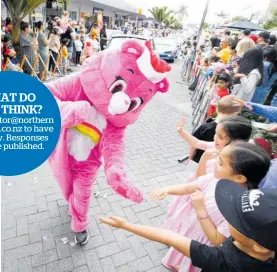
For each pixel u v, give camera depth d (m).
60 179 2.28
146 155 4.62
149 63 1.69
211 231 1.60
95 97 1.82
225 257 1.14
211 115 4.09
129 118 1.92
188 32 23.80
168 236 1.27
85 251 2.56
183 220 2.25
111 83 1.74
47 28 10.83
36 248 2.53
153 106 7.42
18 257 2.42
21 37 6.91
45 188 3.35
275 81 4.80
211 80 5.23
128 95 1.78
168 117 6.67
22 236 2.63
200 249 1.20
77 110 1.73
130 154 4.58
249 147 1.51
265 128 2.87
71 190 2.39
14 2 6.64
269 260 1.09
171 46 15.06
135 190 1.94
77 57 11.24
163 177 4.02
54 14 13.27
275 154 2.63
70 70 10.01
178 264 2.35
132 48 1.70
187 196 2.34
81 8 21.39
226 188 1.23
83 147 2.04
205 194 1.83
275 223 0.94
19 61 7.15
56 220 2.87
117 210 3.16
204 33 14.97
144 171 4.11
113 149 2.01
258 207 0.99
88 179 2.21
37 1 6.81
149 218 3.11
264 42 5.76
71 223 2.62
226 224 1.58
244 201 1.06
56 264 2.40
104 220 1.33
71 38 10.35
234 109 2.66
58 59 9.05
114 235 2.79
